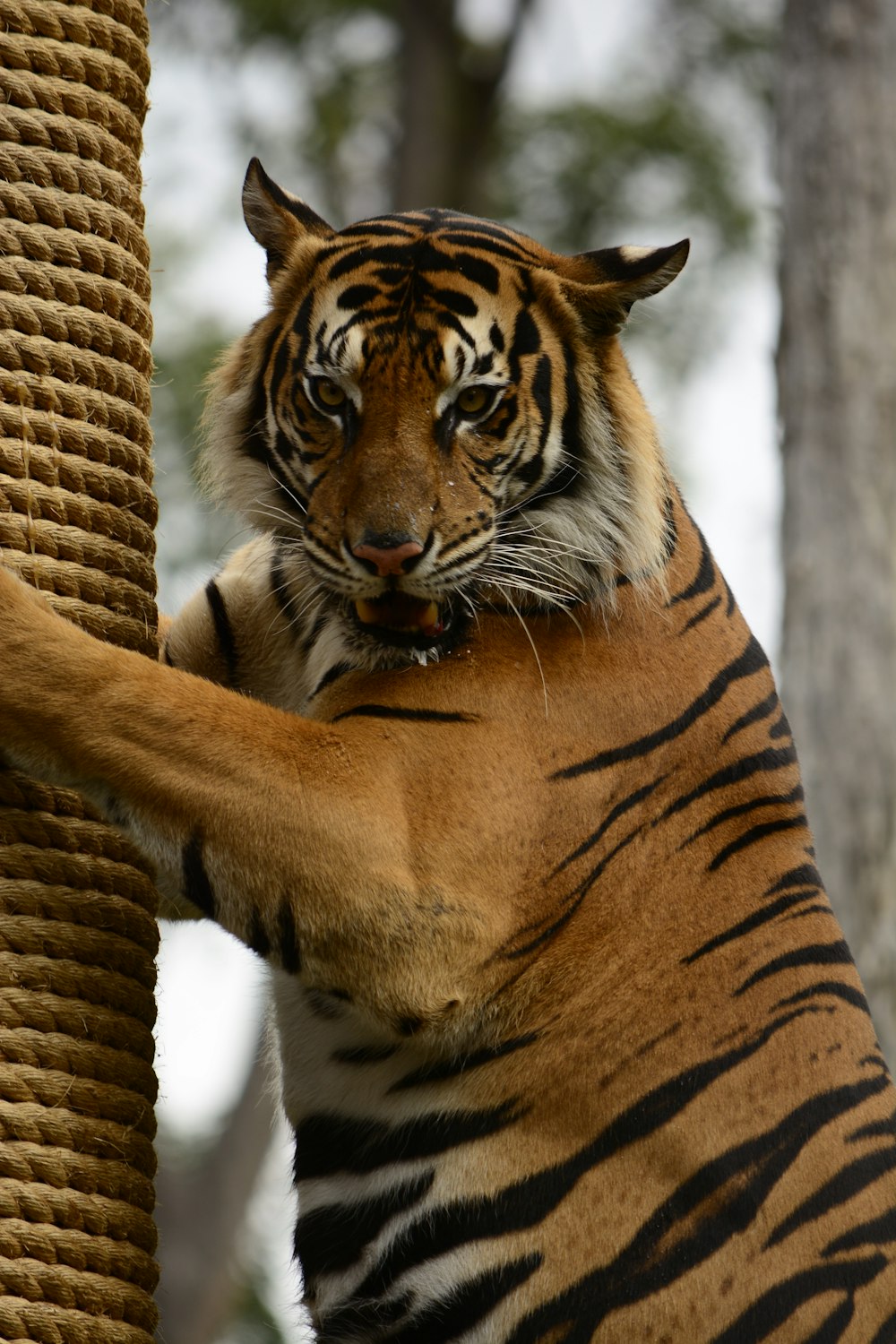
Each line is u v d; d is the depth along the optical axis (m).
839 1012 7.59
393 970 6.89
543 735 7.24
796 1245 7.15
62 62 6.80
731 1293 7.07
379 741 7.03
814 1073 7.39
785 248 15.46
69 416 6.72
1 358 6.58
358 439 7.39
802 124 15.51
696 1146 7.20
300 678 8.02
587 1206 7.14
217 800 6.64
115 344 6.88
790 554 14.73
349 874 6.76
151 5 30.70
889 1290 7.19
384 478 7.25
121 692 6.59
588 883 7.26
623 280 7.65
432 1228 7.18
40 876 6.50
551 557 7.55
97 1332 6.35
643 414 7.87
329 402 7.51
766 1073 7.34
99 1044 6.52
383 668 7.30
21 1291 6.17
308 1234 7.45
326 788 6.79
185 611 8.28
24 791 6.54
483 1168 7.18
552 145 33.34
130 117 7.10
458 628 7.40
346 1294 7.32
